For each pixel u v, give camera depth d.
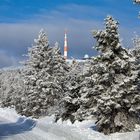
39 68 55.41
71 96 40.84
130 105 27.11
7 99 81.25
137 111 27.34
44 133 23.19
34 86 54.34
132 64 27.69
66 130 23.64
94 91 27.38
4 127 27.38
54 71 54.62
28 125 29.33
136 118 27.78
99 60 27.78
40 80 53.50
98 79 27.47
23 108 58.44
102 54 27.69
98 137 22.00
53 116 47.06
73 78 41.03
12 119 38.16
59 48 56.78
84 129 24.45
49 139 20.41
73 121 39.31
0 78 100.50
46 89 52.75
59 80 54.03
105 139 21.84
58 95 53.16
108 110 26.61
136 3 20.31
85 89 28.00
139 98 27.02
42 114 53.19
